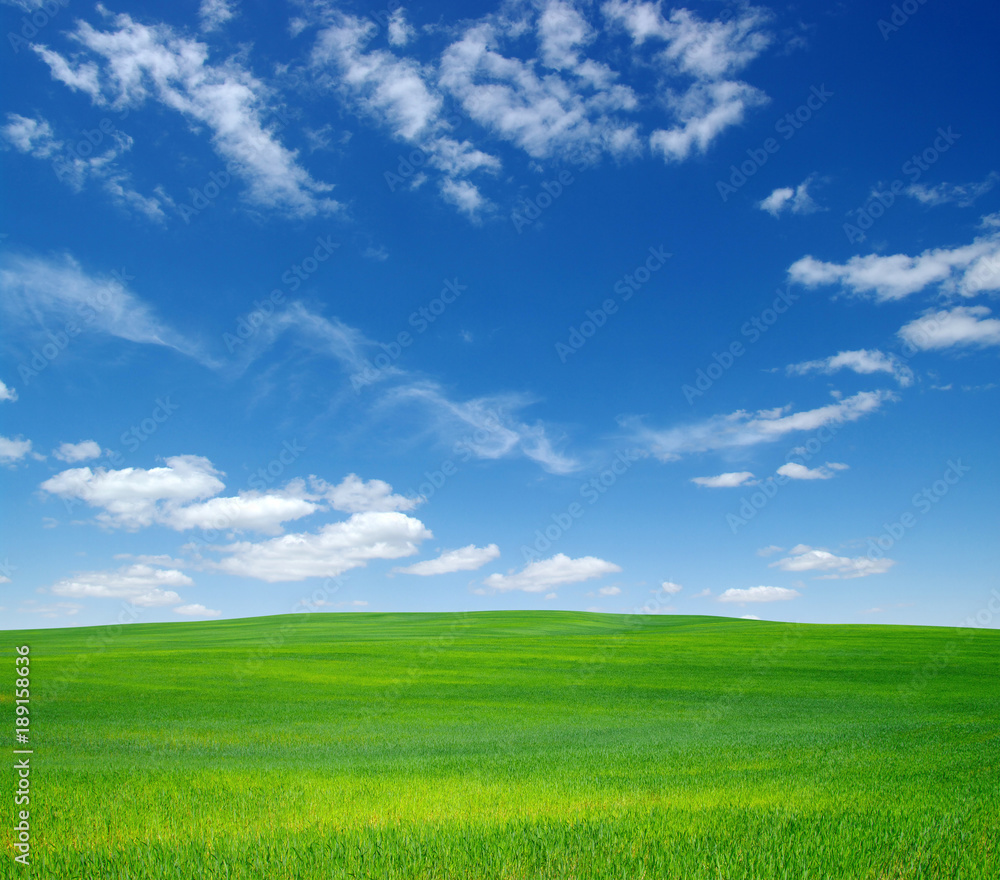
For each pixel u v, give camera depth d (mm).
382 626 80688
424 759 15719
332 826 7672
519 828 7316
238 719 27969
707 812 8086
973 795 9195
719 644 60000
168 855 6500
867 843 6520
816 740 18875
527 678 42875
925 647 55906
